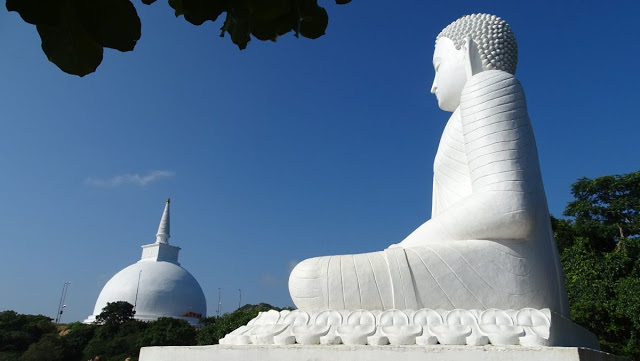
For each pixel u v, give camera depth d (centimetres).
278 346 561
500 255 667
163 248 7038
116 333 4700
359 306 647
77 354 4412
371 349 525
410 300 641
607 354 603
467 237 684
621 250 2045
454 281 653
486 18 859
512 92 725
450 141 811
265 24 202
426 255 662
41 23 168
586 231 2741
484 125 705
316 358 540
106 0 171
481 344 539
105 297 6419
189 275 6956
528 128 713
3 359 3953
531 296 659
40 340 4212
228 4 186
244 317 3086
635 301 1617
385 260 666
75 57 181
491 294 653
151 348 660
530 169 681
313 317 621
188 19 185
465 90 757
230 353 582
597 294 1869
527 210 650
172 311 6316
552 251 723
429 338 550
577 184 3194
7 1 164
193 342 4334
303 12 203
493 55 823
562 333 602
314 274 670
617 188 3008
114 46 175
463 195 761
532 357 478
